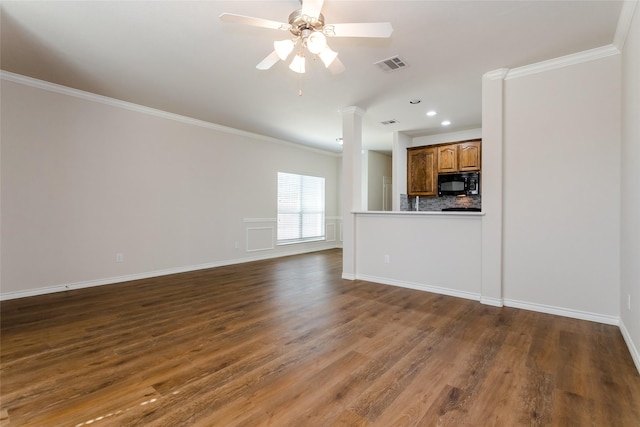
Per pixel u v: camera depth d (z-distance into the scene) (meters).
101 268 4.23
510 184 3.26
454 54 2.94
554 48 2.81
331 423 1.55
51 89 3.75
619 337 2.53
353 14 2.34
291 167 7.07
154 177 4.76
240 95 4.05
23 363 2.11
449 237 3.77
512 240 3.27
